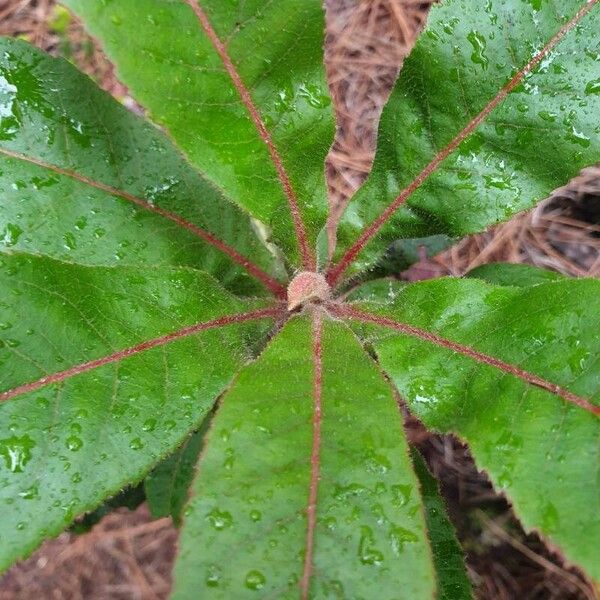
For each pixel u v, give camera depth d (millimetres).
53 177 245
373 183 256
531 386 201
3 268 210
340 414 201
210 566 176
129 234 253
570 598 361
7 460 195
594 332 200
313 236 251
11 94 242
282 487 187
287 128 225
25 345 206
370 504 186
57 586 456
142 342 219
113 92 437
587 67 232
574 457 186
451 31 234
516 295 218
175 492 310
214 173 222
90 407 206
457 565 258
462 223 251
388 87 441
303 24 209
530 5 230
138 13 194
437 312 227
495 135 242
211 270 266
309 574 176
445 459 380
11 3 468
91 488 201
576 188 394
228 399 200
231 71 211
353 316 244
